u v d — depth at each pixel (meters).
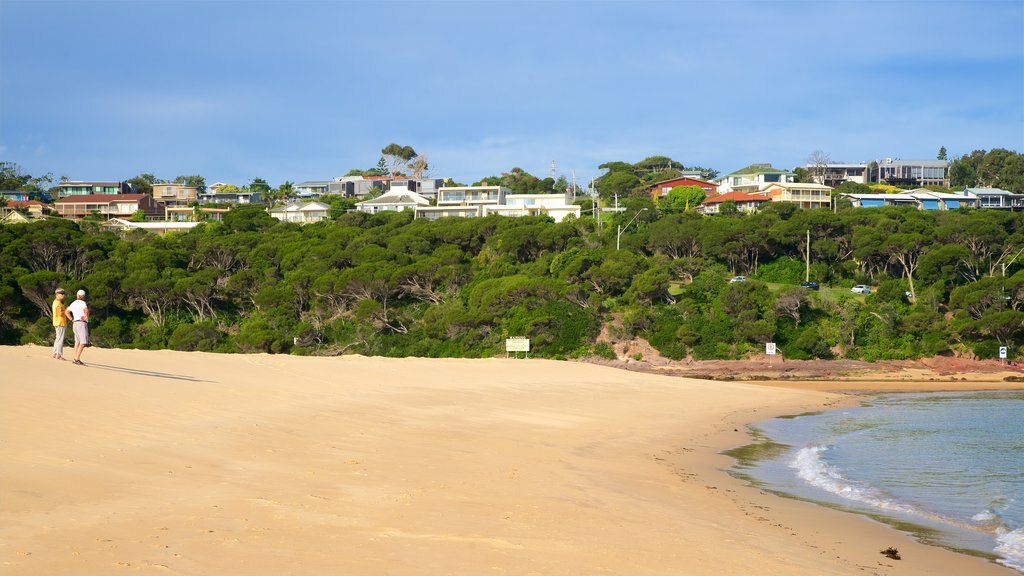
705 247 83.44
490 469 15.94
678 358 63.84
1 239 73.75
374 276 70.81
